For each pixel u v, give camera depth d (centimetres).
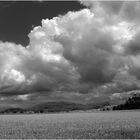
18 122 5959
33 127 4259
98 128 3794
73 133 3266
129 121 5297
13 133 3403
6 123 5562
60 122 5609
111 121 5466
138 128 3675
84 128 3869
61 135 3086
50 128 3984
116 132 3272
